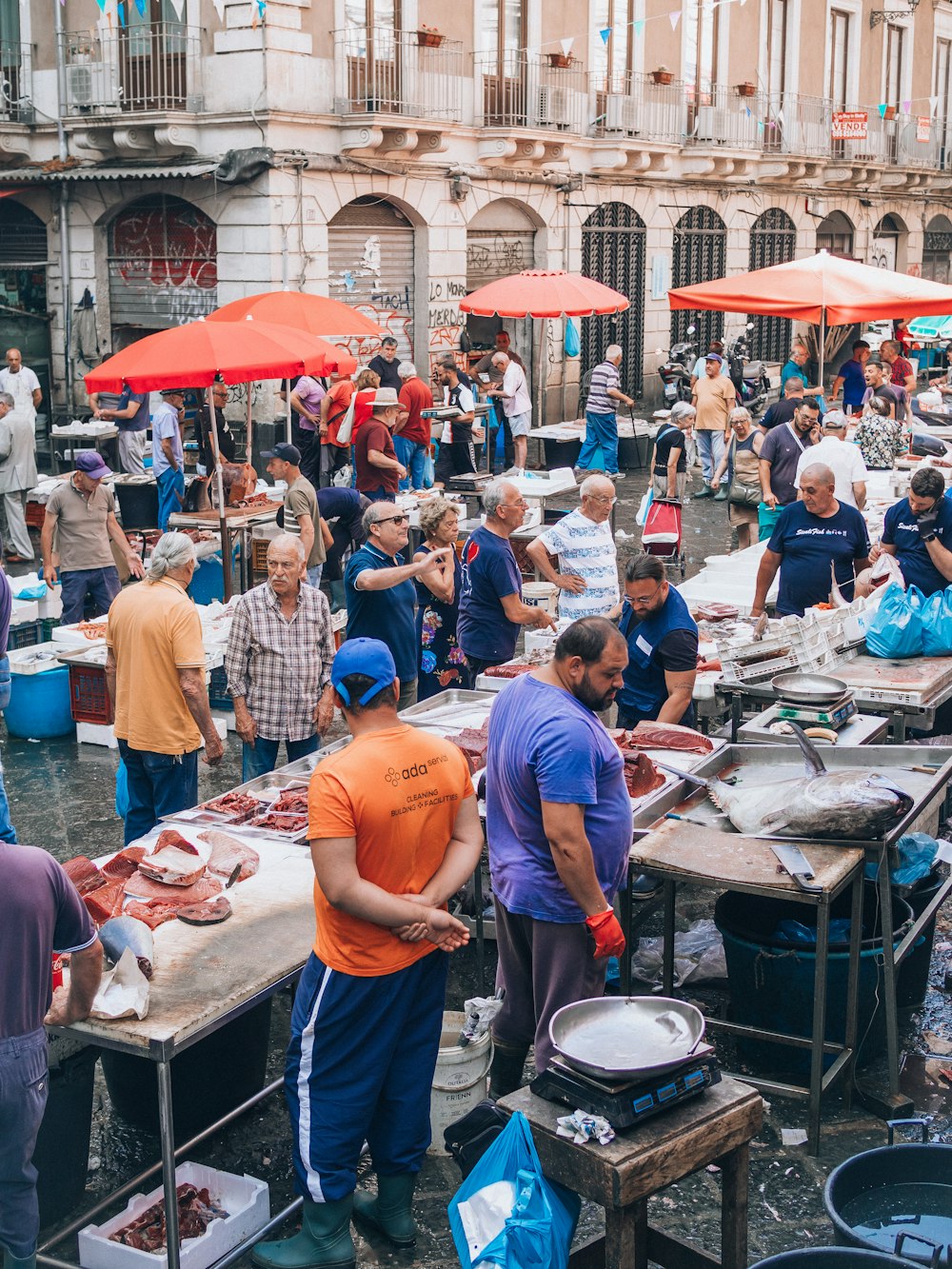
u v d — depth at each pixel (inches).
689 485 727.1
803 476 295.6
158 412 499.5
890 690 251.1
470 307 612.4
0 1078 140.6
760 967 197.2
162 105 737.0
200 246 759.1
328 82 745.0
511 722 174.2
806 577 299.3
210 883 186.9
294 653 256.8
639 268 1058.7
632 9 1000.9
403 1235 165.9
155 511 554.3
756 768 223.8
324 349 443.2
